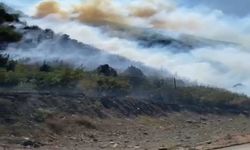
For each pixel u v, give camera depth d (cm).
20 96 2947
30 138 2441
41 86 3597
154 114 4162
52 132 2678
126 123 3534
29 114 2777
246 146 2353
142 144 2547
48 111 2952
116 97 4038
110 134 2981
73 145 2438
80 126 2995
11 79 3384
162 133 3247
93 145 2461
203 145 2414
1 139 2267
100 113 3506
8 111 2673
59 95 3391
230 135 3036
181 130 3544
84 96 3650
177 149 2230
